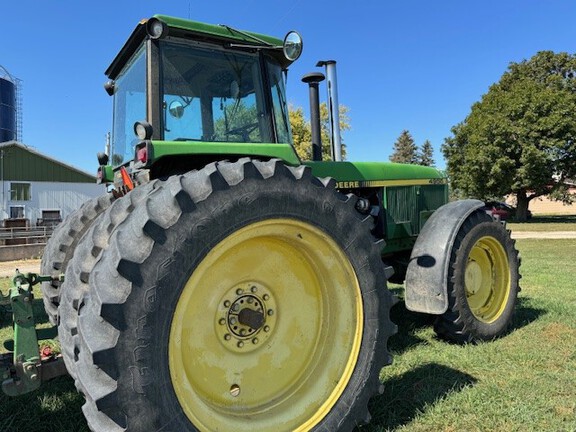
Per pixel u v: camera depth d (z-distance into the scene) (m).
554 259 10.49
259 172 2.31
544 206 45.75
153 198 2.13
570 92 28.72
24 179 26.50
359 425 2.69
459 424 2.69
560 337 4.19
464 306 3.96
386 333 2.71
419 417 2.78
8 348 2.76
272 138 3.42
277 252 2.55
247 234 2.29
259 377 2.47
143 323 1.92
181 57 3.10
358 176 4.23
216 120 3.21
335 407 2.48
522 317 4.82
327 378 2.54
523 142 25.48
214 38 3.15
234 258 2.41
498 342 4.07
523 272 8.28
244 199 2.22
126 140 3.64
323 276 2.64
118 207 2.49
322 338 2.65
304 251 2.58
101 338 1.87
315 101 4.35
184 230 2.05
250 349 2.46
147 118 2.98
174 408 1.99
